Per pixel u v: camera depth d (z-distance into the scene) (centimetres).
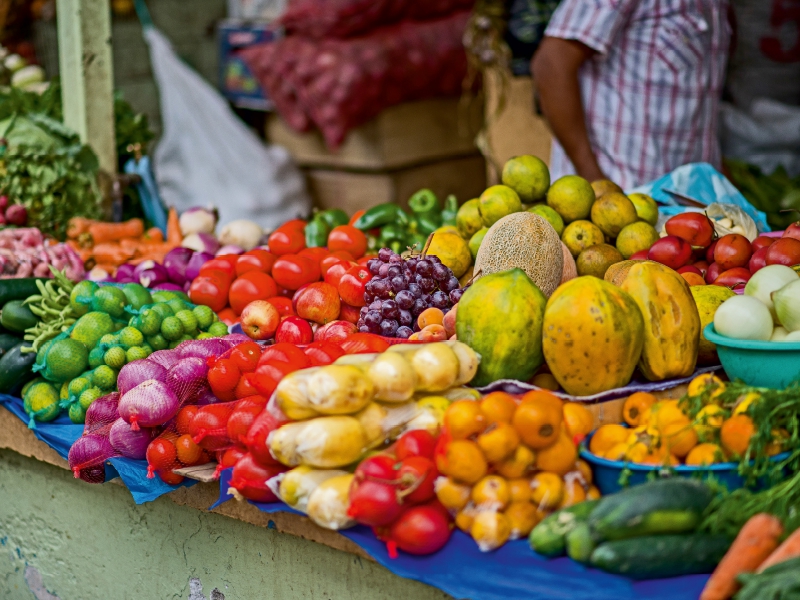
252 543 216
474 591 165
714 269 241
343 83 550
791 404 166
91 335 250
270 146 633
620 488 173
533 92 485
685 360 199
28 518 280
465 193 657
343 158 607
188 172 622
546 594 159
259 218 602
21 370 259
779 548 148
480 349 196
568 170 370
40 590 283
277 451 178
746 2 487
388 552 174
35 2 597
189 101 613
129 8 717
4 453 283
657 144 349
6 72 508
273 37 636
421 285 224
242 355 212
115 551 253
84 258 341
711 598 150
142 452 221
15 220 352
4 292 282
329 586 202
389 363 178
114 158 386
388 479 166
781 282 196
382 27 572
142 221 395
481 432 168
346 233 286
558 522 160
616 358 189
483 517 164
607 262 240
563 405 185
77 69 371
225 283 280
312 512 176
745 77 498
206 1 762
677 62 340
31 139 368
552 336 190
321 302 242
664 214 287
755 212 299
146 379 220
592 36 335
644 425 177
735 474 167
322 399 174
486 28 480
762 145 488
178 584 237
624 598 154
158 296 272
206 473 206
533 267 220
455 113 630
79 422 247
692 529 156
